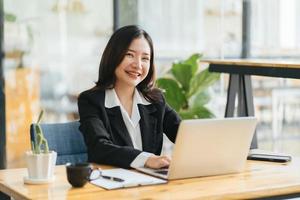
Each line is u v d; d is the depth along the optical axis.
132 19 5.61
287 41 5.80
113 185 2.67
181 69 5.30
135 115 3.32
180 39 5.78
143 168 2.97
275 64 3.76
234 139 2.90
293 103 5.85
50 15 5.35
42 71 5.36
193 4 5.81
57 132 3.40
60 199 2.48
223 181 2.80
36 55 5.32
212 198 2.55
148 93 3.40
